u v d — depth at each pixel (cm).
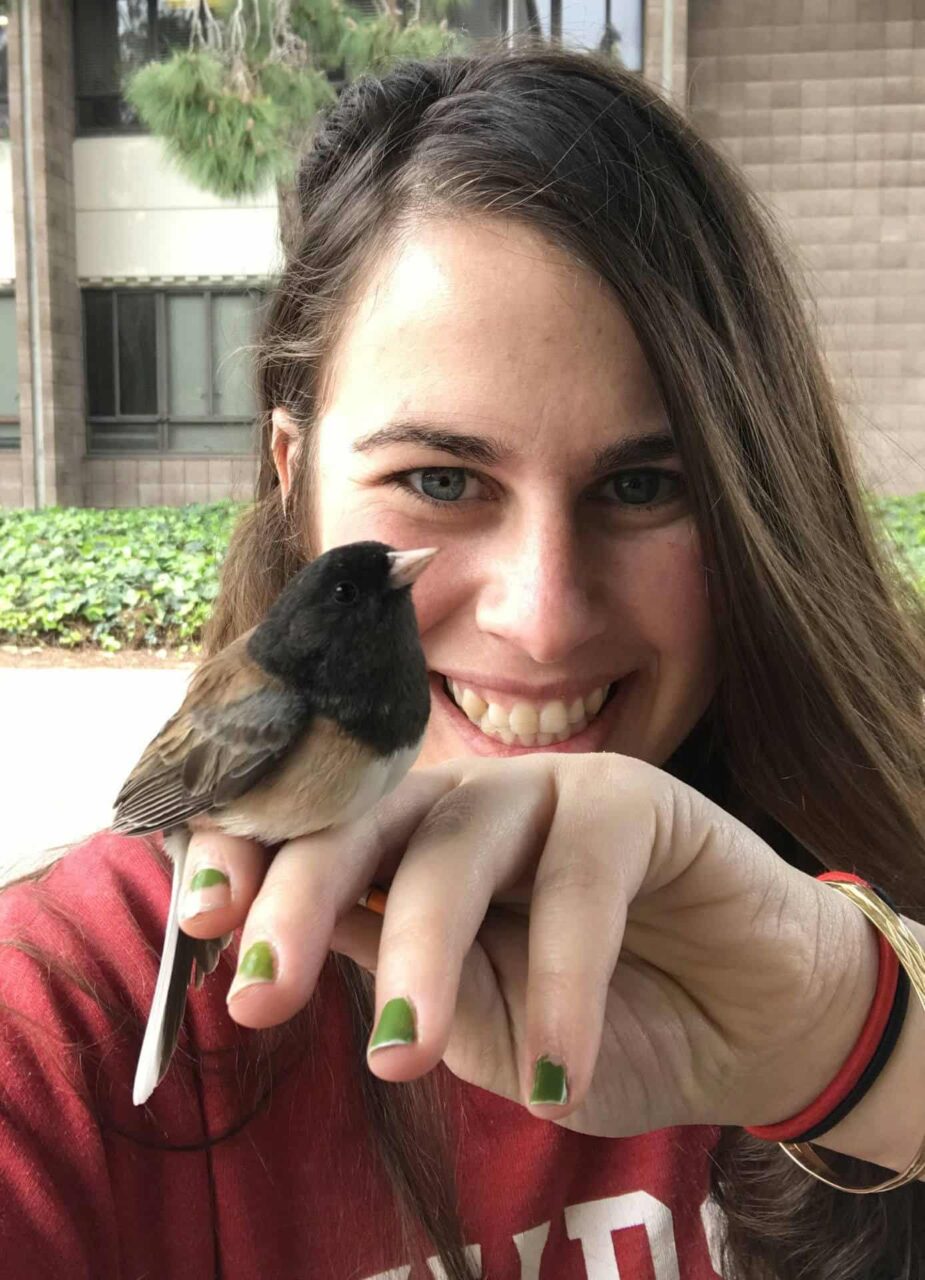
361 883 24
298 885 23
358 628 30
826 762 40
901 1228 35
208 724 30
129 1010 32
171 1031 31
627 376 34
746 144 255
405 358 35
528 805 25
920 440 261
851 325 259
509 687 37
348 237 38
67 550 197
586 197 34
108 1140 31
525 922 27
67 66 276
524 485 35
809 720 39
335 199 40
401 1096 34
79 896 35
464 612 37
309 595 31
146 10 275
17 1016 31
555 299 34
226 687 31
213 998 33
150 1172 31
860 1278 34
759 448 38
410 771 30
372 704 30
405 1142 33
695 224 37
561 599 35
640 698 38
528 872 25
